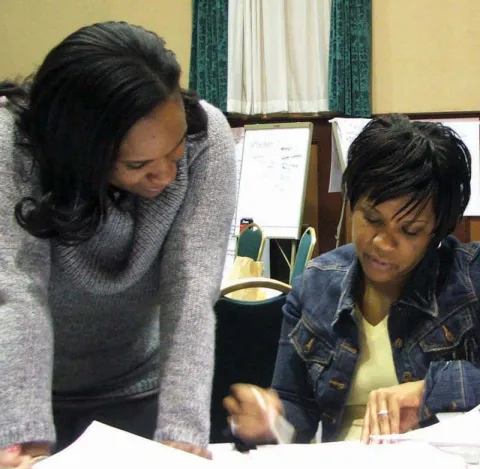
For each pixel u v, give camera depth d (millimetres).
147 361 1114
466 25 3902
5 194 794
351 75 3877
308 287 1186
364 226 1002
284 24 4016
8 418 689
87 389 1071
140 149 723
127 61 698
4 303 763
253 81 4066
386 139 948
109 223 870
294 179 3654
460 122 3570
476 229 3723
